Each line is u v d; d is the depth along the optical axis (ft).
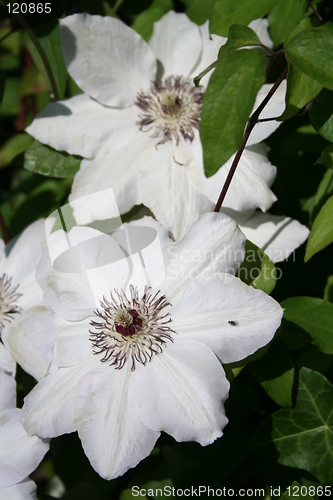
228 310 1.59
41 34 1.94
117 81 1.87
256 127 1.74
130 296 1.66
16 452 1.66
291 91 1.51
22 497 1.66
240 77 1.38
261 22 1.84
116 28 1.82
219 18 1.60
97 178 1.80
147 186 1.78
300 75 1.50
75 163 1.88
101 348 1.65
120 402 1.61
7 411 1.67
